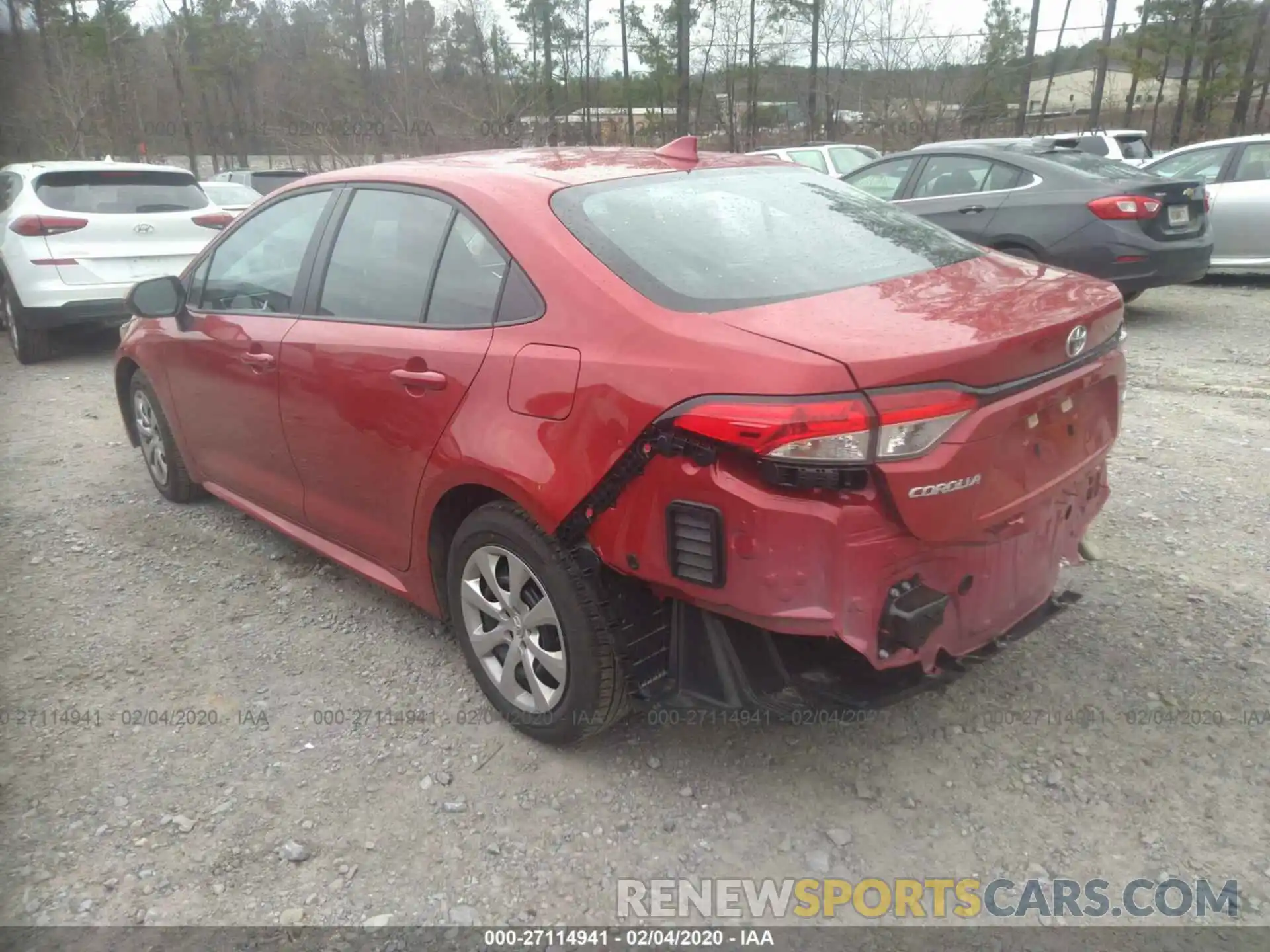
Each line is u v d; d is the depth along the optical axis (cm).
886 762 303
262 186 1903
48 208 820
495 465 285
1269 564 412
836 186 367
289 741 321
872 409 225
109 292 831
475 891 259
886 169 963
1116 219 796
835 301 264
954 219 879
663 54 2711
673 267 278
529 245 292
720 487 237
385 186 354
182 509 516
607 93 2855
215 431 440
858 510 231
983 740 310
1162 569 410
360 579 433
